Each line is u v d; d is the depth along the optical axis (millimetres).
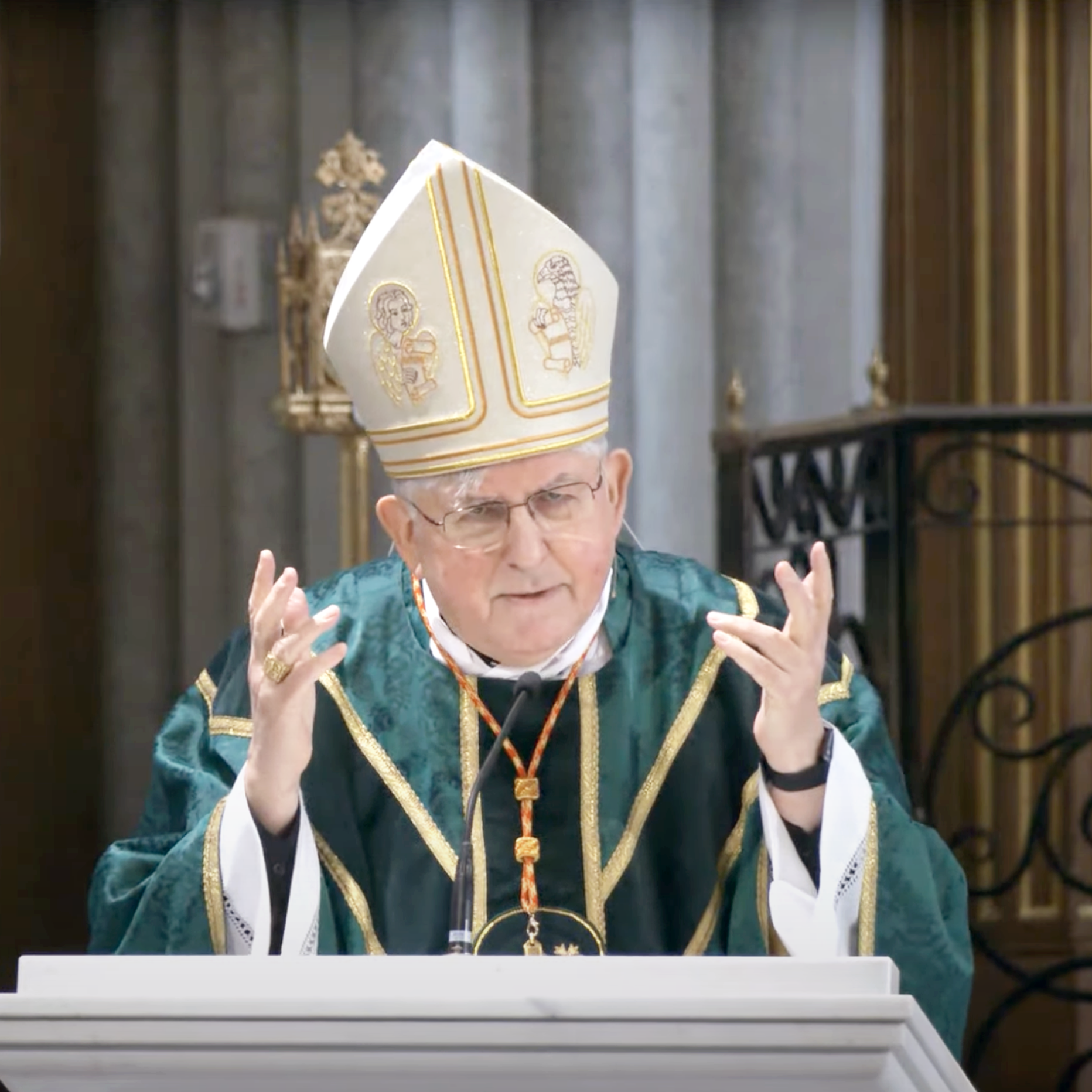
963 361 20156
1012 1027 19109
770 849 9070
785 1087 5910
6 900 19984
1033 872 19547
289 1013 5828
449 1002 5797
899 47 20156
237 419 19875
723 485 16156
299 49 19828
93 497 20281
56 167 20109
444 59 19812
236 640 10680
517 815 9812
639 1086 5957
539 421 8961
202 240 19812
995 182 20031
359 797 9969
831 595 8641
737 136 20125
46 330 20125
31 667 20109
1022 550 19844
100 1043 5914
